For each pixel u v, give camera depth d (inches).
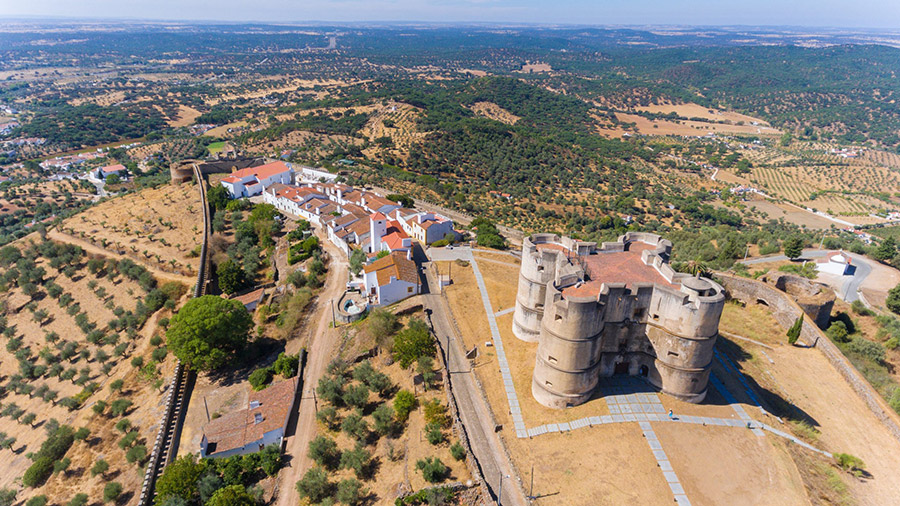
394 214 5989.2
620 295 2775.6
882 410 2945.4
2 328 5123.0
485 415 2851.9
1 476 3494.1
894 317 4178.2
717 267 5029.5
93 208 7357.3
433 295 4256.9
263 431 2925.7
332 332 3973.9
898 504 2336.4
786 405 3011.8
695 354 2706.7
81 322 5000.0
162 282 5388.8
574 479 2385.6
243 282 5093.5
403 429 2854.3
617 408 2780.5
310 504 2527.1
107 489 2940.5
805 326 3759.8
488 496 2314.2
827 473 2472.9
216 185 7608.3
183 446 3144.7
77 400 4003.4
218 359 3673.7
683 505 2234.3
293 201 6535.4
